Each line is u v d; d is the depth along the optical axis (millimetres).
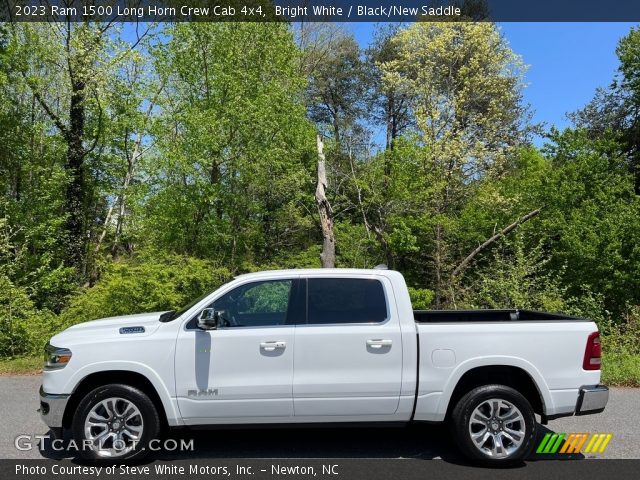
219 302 5512
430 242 18844
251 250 17953
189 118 16297
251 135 16469
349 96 33844
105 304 13039
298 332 5316
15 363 10375
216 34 17500
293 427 5344
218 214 17516
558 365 5375
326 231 16750
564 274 16828
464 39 23359
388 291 5527
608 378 9039
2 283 12133
